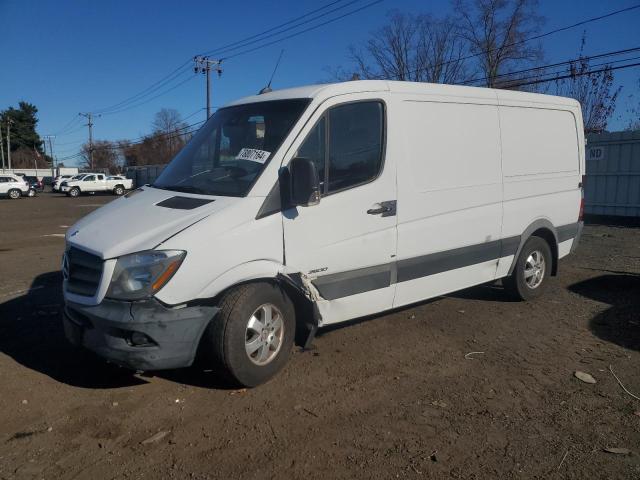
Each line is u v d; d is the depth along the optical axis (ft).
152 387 14.64
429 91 18.06
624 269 29.25
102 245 13.51
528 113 21.71
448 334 18.88
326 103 15.62
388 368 15.94
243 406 13.57
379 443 11.92
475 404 13.75
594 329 19.43
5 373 15.51
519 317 20.81
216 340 13.75
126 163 310.24
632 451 11.62
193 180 16.06
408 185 17.30
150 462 11.21
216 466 11.07
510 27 116.67
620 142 52.16
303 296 15.43
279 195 14.58
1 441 12.03
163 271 12.88
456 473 10.85
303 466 11.07
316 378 15.21
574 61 67.26
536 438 12.16
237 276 13.82
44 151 366.84
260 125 15.98
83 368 15.88
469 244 19.60
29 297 24.09
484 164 19.84
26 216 75.25
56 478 10.69
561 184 23.44
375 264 16.74
